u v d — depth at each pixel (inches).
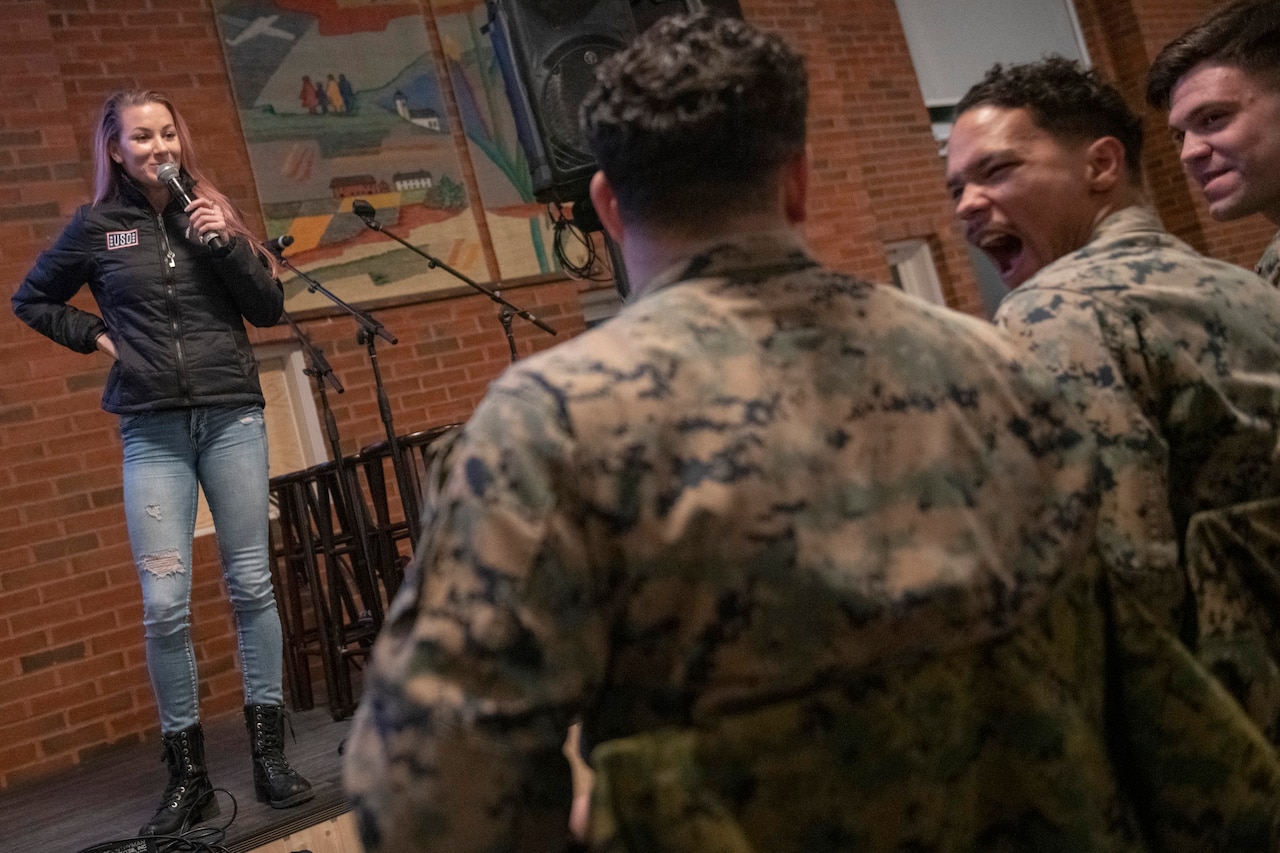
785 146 31.8
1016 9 276.5
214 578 158.2
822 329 30.1
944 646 28.5
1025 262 49.1
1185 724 32.8
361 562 139.1
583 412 27.4
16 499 145.3
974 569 29.0
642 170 31.3
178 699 91.7
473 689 26.1
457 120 191.5
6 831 108.8
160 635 90.7
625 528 27.0
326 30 181.2
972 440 30.5
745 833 26.6
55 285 94.5
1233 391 39.8
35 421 147.9
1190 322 40.5
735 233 31.2
